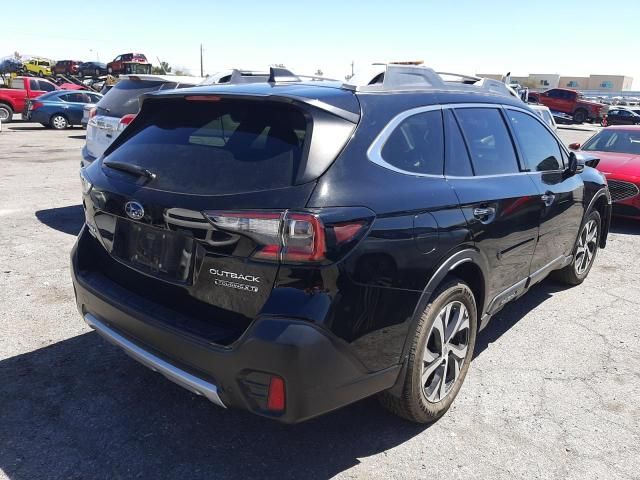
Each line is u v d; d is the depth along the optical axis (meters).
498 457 2.78
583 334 4.25
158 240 2.56
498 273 3.40
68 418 2.96
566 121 36.25
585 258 5.33
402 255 2.52
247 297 2.28
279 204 2.21
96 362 3.55
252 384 2.26
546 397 3.34
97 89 33.12
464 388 3.42
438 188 2.84
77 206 7.81
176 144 2.70
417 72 3.27
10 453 2.67
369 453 2.78
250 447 2.79
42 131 19.81
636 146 8.69
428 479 2.61
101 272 2.98
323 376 2.26
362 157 2.51
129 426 2.92
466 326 3.13
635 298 5.06
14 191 8.73
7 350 3.65
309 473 2.62
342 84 2.92
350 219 2.30
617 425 3.08
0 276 4.92
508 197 3.37
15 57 43.78
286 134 2.45
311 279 2.20
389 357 2.56
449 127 3.14
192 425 2.95
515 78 77.81
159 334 2.46
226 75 7.59
